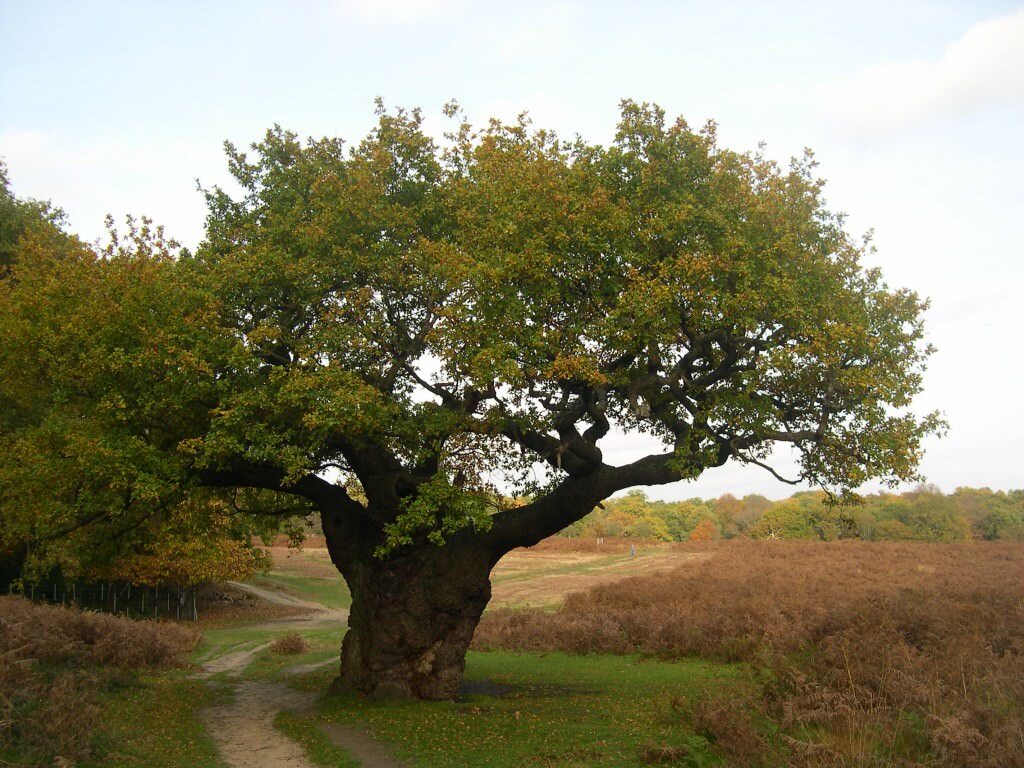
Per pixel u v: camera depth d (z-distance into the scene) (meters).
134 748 10.87
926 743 9.52
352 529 16.59
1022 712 9.74
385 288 15.95
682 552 73.44
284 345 15.55
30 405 18.50
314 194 16.36
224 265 14.91
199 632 34.62
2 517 18.02
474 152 16.11
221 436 13.14
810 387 13.72
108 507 14.50
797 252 13.53
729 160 14.72
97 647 19.53
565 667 21.97
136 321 13.91
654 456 14.88
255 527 21.03
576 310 13.63
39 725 9.80
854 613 18.22
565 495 15.16
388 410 13.73
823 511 88.56
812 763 9.09
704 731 11.00
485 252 13.65
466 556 15.72
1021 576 34.66
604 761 10.22
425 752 11.14
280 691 18.09
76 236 18.06
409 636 15.65
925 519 86.00
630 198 13.93
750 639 21.69
